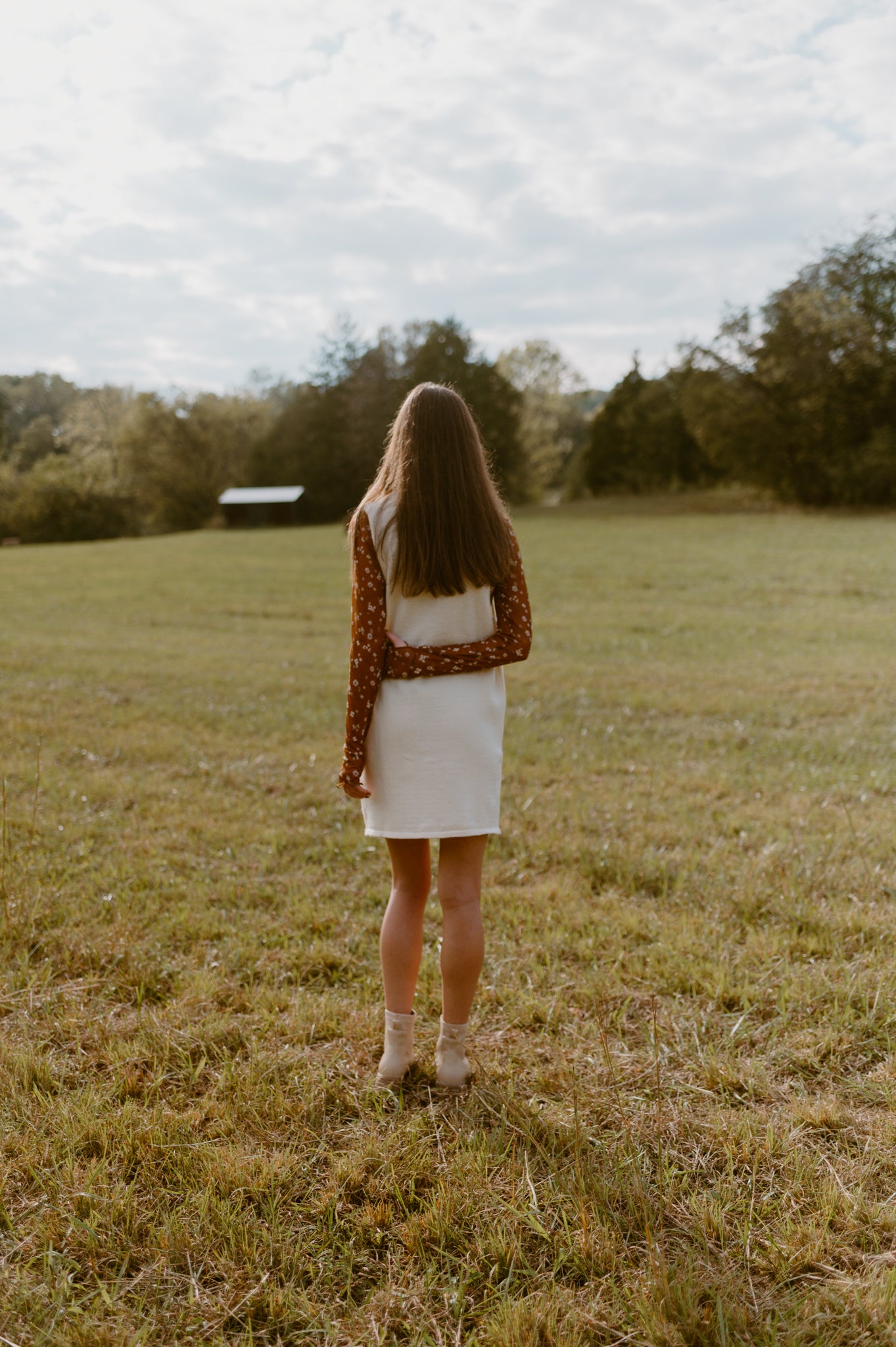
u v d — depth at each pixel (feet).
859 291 109.19
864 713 22.20
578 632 39.04
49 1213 5.80
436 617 7.16
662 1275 5.10
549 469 187.01
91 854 12.71
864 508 111.34
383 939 7.34
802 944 9.64
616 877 11.92
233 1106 6.86
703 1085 7.24
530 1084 7.36
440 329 172.24
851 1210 5.76
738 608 45.80
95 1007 8.54
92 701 24.91
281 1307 5.11
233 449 199.31
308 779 17.06
